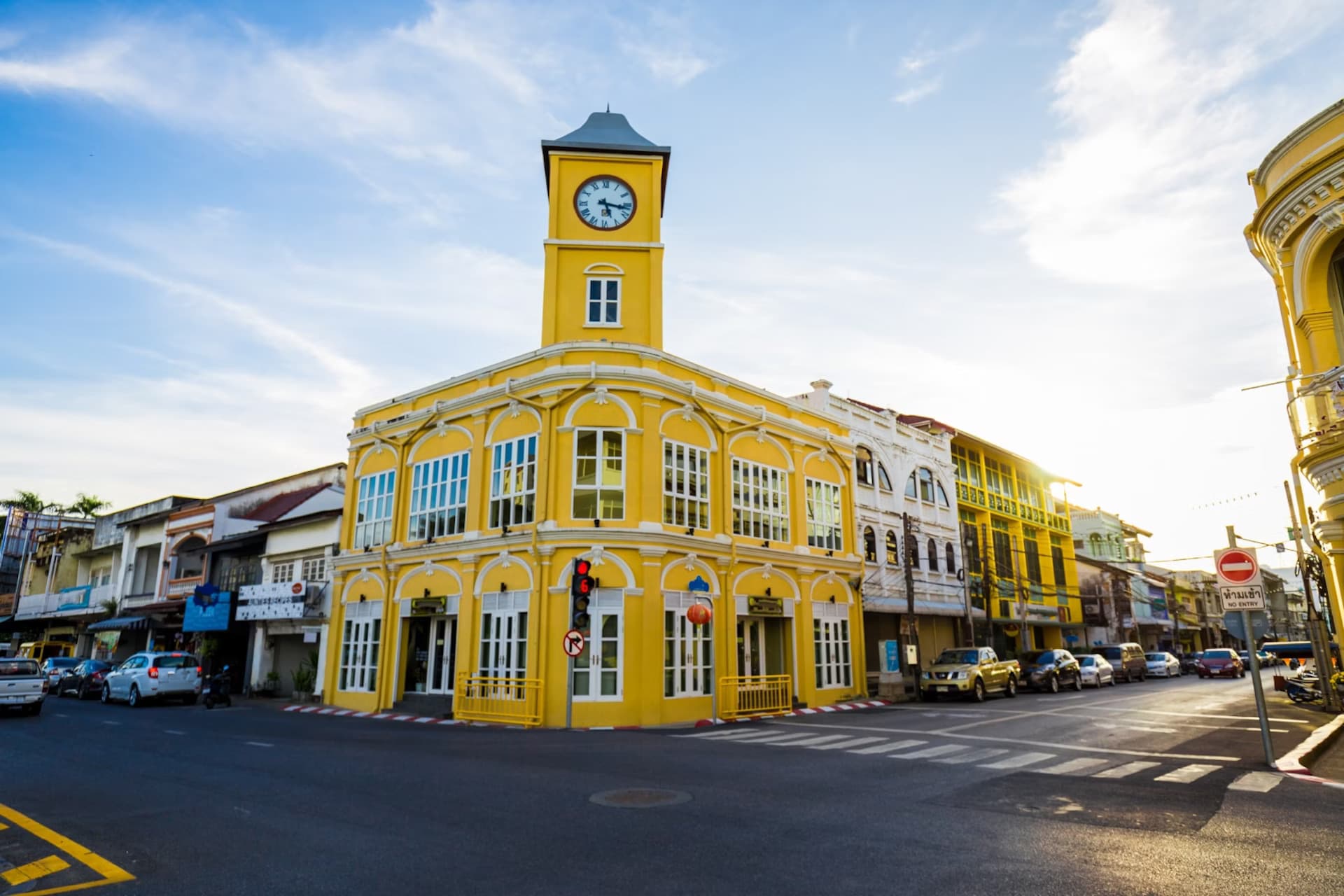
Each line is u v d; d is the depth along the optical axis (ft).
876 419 102.73
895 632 99.66
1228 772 34.35
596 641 61.31
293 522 96.43
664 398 67.72
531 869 20.17
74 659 114.83
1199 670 134.62
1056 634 141.59
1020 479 140.56
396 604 75.87
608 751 42.78
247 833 24.12
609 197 74.69
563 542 62.85
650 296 72.38
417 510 76.79
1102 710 66.69
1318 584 71.10
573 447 65.05
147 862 21.27
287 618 89.51
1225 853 21.38
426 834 23.75
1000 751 41.88
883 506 100.22
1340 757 38.52
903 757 39.70
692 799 28.86
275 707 79.66
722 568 70.38
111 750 43.29
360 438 85.20
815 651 80.28
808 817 25.81
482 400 72.23
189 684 84.02
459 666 67.00
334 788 31.40
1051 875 19.47
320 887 18.99
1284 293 45.98
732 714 66.08
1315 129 42.22
